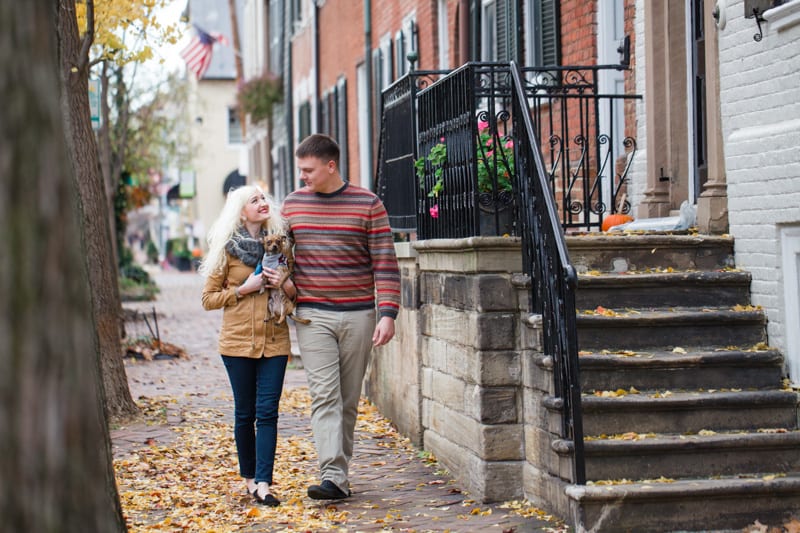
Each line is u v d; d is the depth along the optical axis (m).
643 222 10.09
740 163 8.17
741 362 7.52
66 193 2.92
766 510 6.67
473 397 7.91
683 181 10.43
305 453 9.85
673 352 7.65
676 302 8.02
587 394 7.32
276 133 42.00
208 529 7.13
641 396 7.24
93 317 5.45
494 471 7.71
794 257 7.60
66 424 2.84
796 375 7.54
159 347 18.44
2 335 2.76
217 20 66.62
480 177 8.38
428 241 8.78
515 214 8.05
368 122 24.22
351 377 8.17
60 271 2.86
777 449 7.05
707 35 8.88
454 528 7.00
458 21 17.36
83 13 13.30
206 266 7.95
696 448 6.93
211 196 67.50
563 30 13.22
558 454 6.95
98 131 24.67
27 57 2.87
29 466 2.76
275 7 41.75
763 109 7.93
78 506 2.85
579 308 7.91
